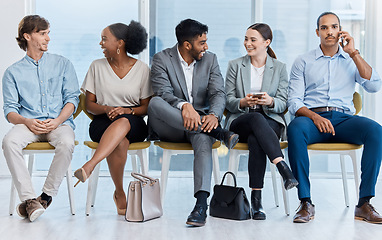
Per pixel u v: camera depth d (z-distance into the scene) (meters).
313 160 4.94
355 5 4.86
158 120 3.26
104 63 3.54
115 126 3.13
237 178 4.86
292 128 3.22
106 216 3.23
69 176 3.26
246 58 3.64
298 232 2.84
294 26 4.86
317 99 3.50
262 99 3.30
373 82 3.45
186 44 3.38
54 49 4.83
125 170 4.90
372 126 3.19
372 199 3.80
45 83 3.47
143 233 2.81
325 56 3.55
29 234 2.80
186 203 3.66
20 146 3.16
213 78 3.44
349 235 2.78
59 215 3.26
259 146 3.14
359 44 4.88
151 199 3.14
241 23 4.85
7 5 4.72
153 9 4.82
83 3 4.82
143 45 3.53
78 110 3.59
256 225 2.99
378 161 3.12
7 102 3.40
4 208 3.47
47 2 4.82
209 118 3.17
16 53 4.74
